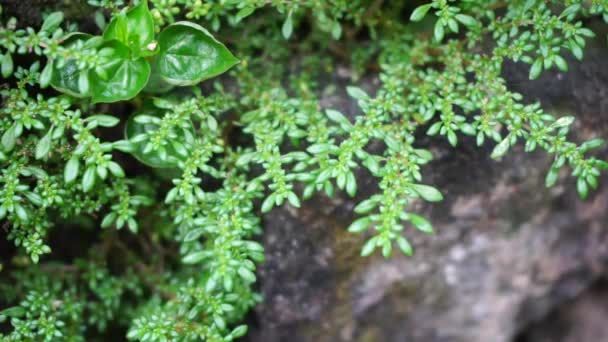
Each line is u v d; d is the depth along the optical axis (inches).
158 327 7.9
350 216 9.2
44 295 8.6
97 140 7.4
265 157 7.8
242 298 8.9
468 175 9.2
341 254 9.5
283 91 8.7
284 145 8.8
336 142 8.5
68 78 7.6
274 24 9.2
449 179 9.2
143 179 9.2
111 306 9.6
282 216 9.2
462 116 8.1
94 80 7.5
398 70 8.6
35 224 7.9
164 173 9.1
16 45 7.9
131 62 7.6
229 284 7.4
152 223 9.6
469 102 8.0
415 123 8.3
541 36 7.7
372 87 9.3
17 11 8.0
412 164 7.6
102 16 8.2
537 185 9.4
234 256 7.5
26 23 8.1
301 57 9.5
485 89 8.2
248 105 8.8
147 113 8.2
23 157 7.7
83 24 8.4
